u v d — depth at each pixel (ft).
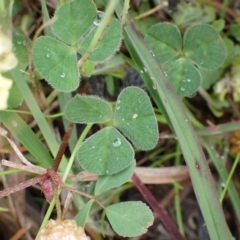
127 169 0.92
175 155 1.07
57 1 1.01
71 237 0.87
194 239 1.09
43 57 0.89
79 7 0.89
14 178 1.02
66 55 0.90
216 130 1.03
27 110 1.01
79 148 0.91
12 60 0.84
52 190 0.91
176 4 1.05
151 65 0.94
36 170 0.95
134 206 0.90
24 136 0.96
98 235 1.04
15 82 0.95
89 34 0.91
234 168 1.04
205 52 1.00
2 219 1.04
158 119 1.05
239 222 1.07
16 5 1.02
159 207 1.01
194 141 0.92
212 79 1.06
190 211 1.09
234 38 1.06
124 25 0.94
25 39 0.98
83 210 0.91
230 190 1.03
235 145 1.05
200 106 1.08
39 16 1.03
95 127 1.05
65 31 0.90
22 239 1.04
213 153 1.04
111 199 1.05
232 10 1.07
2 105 0.85
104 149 0.91
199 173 0.91
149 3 1.05
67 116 0.91
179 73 1.00
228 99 1.07
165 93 0.93
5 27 0.89
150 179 1.04
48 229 0.88
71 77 0.89
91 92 1.05
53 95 1.02
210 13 1.05
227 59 1.05
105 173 0.91
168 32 1.00
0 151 1.00
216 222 0.91
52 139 0.97
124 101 0.91
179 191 1.08
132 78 1.05
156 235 1.09
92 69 0.92
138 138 0.91
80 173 0.98
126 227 0.90
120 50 1.04
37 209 1.06
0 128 0.95
